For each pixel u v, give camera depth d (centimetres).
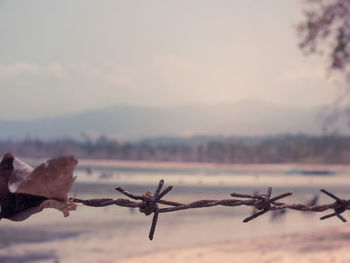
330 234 1838
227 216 4906
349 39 1568
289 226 3734
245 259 1493
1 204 105
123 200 184
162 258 1736
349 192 11025
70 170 104
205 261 1562
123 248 2592
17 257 2295
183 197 8712
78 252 2456
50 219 4400
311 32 1599
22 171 108
